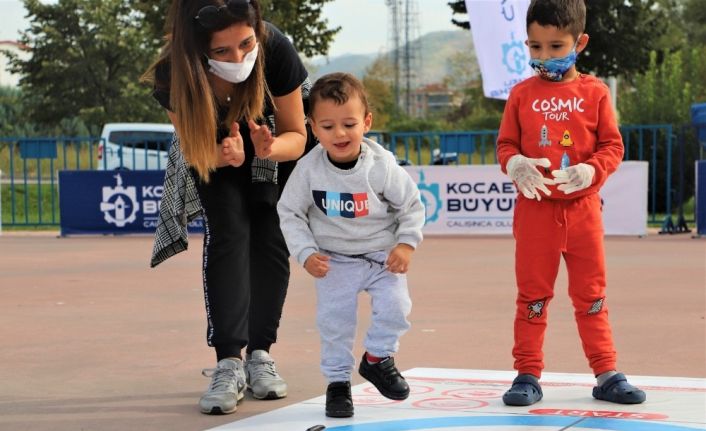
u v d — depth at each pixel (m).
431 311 6.34
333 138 3.44
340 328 3.57
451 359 4.74
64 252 11.21
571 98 3.67
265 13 22.53
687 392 3.90
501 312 6.28
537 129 3.68
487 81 11.84
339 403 3.54
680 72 23.23
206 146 3.64
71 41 45.50
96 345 5.25
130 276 8.62
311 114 3.50
